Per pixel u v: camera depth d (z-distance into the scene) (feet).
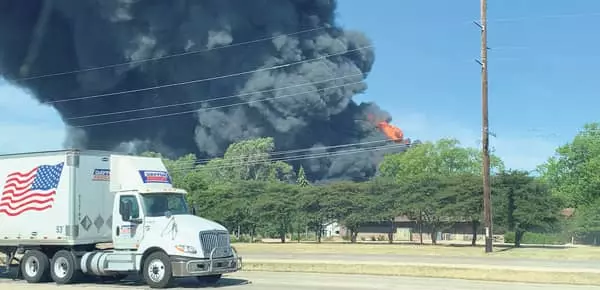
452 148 312.91
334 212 189.57
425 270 77.61
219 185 264.31
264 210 203.41
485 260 101.24
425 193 171.22
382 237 243.40
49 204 70.38
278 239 236.63
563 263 93.50
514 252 123.65
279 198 205.36
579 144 282.15
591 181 262.67
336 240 227.20
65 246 70.64
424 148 317.63
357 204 185.57
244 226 213.87
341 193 189.78
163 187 69.56
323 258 109.19
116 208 67.05
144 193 66.28
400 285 63.82
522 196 153.38
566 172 289.12
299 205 197.06
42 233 70.44
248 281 68.64
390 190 181.57
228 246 64.49
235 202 215.31
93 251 69.31
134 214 65.77
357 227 192.65
